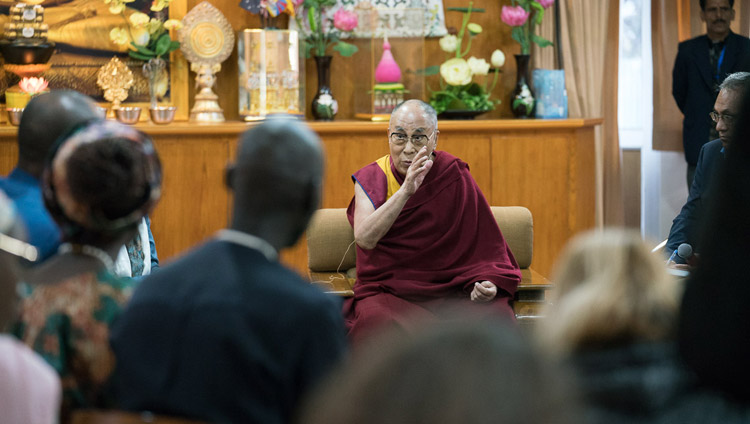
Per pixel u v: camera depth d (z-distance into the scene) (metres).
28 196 3.04
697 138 7.43
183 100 6.99
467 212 4.80
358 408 0.86
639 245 1.97
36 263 2.93
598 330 1.88
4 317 1.94
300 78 6.98
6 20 6.59
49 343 2.14
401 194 4.56
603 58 7.62
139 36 6.76
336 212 5.25
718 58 7.40
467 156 6.82
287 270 2.15
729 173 1.94
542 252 7.00
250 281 2.07
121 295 2.23
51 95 3.12
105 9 6.80
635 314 1.88
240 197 2.18
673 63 7.95
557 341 1.89
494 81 7.26
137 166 2.22
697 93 7.41
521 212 5.29
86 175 2.17
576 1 7.43
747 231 1.89
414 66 7.00
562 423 0.85
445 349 0.87
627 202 8.32
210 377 2.01
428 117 4.76
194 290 2.07
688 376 1.87
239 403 2.01
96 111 3.21
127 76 6.83
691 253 4.12
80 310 2.17
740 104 1.97
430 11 7.26
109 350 2.17
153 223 6.55
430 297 4.65
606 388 1.82
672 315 1.91
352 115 7.26
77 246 2.26
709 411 1.82
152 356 2.06
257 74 6.83
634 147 8.25
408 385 0.85
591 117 7.60
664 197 8.20
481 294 4.54
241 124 6.56
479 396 0.84
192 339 2.03
